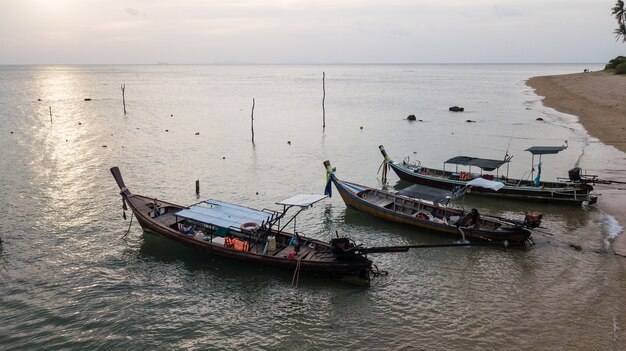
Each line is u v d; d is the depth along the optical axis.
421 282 25.30
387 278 25.81
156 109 102.44
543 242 30.06
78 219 33.84
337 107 108.56
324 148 60.66
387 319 21.94
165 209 32.12
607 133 65.62
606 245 29.25
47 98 125.25
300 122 84.19
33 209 35.66
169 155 55.44
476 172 48.97
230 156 55.53
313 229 33.19
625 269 25.92
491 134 69.94
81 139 64.25
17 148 57.25
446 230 30.92
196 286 25.17
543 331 20.58
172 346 20.22
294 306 23.23
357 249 24.77
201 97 135.12
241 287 25.06
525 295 23.62
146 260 27.95
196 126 78.44
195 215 28.19
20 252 28.39
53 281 25.22
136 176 45.69
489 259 27.86
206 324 21.80
